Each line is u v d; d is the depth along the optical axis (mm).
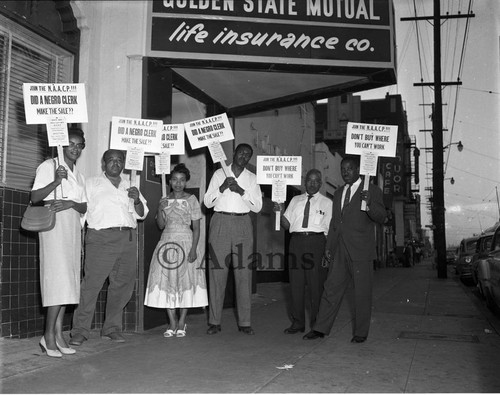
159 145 6098
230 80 8406
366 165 6055
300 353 5336
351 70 7824
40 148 6305
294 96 9211
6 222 5445
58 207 4828
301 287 6559
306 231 6547
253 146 11875
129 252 5879
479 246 13789
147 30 7113
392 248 41562
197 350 5418
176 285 6141
